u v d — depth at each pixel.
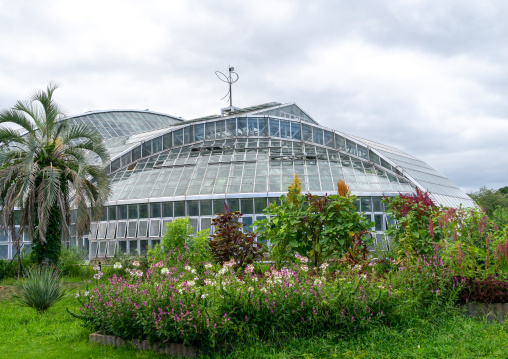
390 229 14.73
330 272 13.27
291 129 40.94
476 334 9.17
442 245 11.98
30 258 22.91
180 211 30.28
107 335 10.09
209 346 8.79
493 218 18.22
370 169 33.88
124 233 31.03
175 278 11.22
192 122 41.00
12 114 21.09
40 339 10.71
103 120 56.50
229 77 50.25
